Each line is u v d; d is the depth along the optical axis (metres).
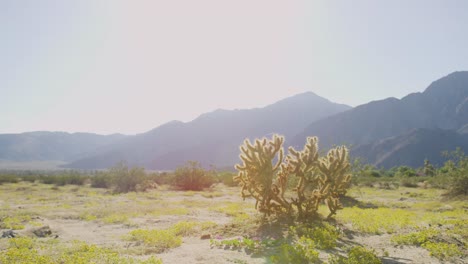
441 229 11.73
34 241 10.53
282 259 7.65
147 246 9.48
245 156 12.68
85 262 7.29
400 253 9.00
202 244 9.80
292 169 12.80
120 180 40.09
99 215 16.69
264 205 12.66
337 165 12.98
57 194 31.47
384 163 173.75
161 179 51.75
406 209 20.94
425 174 65.19
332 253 8.55
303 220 12.36
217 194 32.28
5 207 19.52
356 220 13.40
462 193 24.88
